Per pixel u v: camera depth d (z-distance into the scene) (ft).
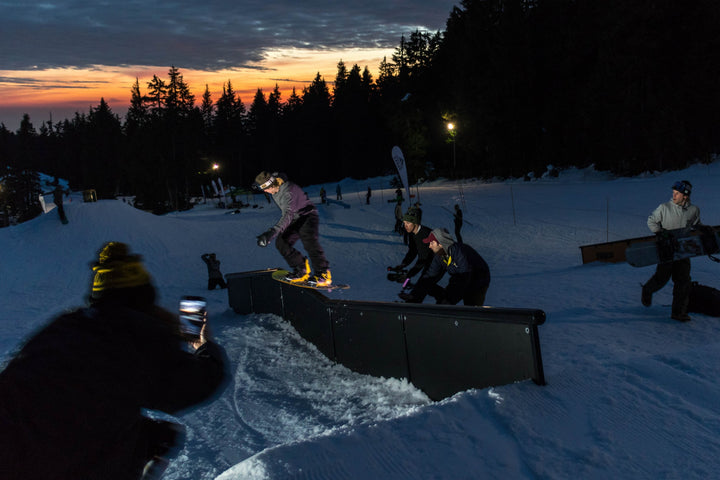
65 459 4.48
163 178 285.43
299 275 18.40
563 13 196.65
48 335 4.91
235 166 402.72
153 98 288.51
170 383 5.19
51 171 516.32
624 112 152.56
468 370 13.28
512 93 202.08
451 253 18.29
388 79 337.72
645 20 147.74
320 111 372.17
